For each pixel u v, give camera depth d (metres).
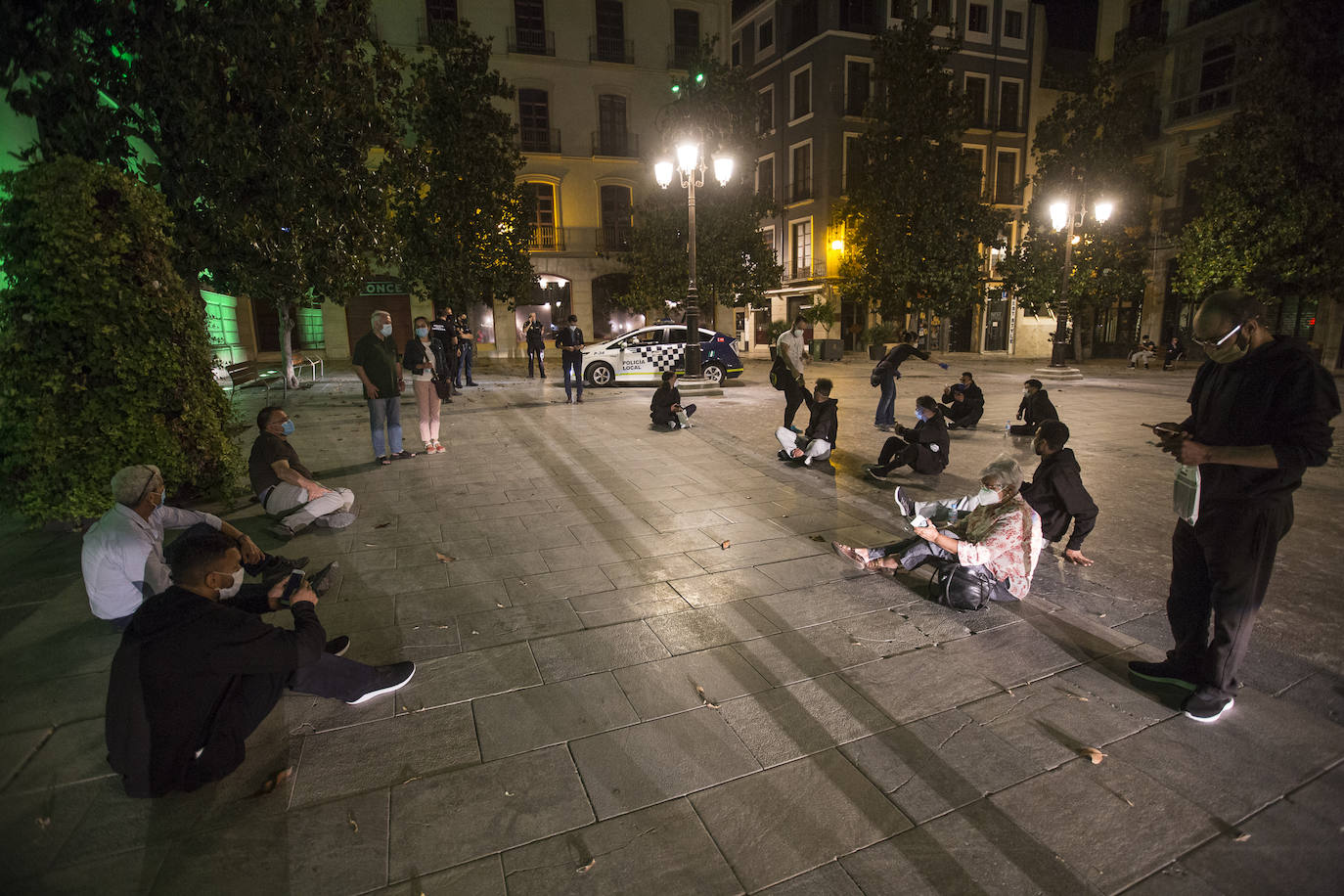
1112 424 11.02
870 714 2.99
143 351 5.18
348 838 2.29
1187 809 2.44
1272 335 2.84
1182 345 25.27
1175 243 24.55
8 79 5.37
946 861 2.21
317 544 5.14
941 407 7.12
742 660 3.44
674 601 4.16
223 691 2.47
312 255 7.48
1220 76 24.42
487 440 9.33
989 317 30.44
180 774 2.40
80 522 5.38
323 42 6.84
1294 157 19.20
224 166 6.31
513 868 2.17
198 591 2.47
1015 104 30.38
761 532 5.50
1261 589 2.84
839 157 27.88
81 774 2.61
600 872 2.16
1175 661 3.18
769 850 2.25
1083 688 3.21
